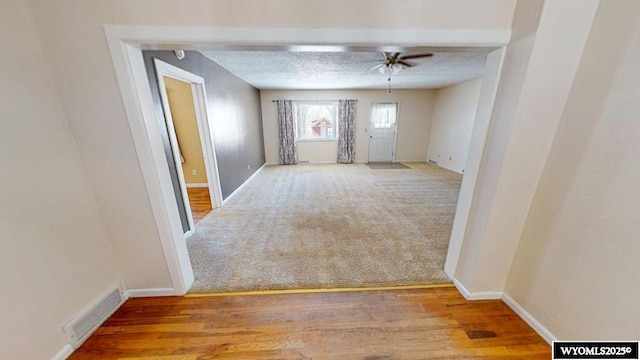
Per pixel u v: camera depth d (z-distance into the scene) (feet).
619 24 3.29
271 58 11.08
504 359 4.25
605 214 3.53
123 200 5.08
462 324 4.97
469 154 5.42
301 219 10.25
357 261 7.19
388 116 23.03
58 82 4.31
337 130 22.99
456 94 19.45
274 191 14.47
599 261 3.64
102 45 4.16
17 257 3.73
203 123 10.77
